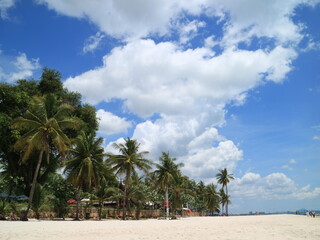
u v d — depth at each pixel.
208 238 14.45
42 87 46.41
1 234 13.99
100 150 39.19
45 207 36.34
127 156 43.91
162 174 54.19
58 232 15.91
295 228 23.83
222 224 28.58
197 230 19.78
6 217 29.64
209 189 102.25
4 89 36.66
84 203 49.81
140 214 57.53
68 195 40.75
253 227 24.30
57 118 32.09
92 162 37.72
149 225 24.70
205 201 102.81
